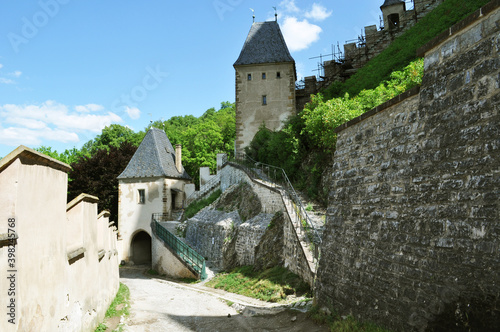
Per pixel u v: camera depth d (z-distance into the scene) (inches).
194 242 1032.2
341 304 303.6
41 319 193.5
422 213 227.6
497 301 167.3
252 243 732.0
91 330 304.7
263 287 538.3
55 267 216.7
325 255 350.6
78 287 267.1
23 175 174.4
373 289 263.7
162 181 1375.5
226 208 1002.1
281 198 710.5
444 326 195.6
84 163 1633.9
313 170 769.6
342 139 358.3
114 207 1598.2
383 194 273.6
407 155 252.4
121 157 1627.7
